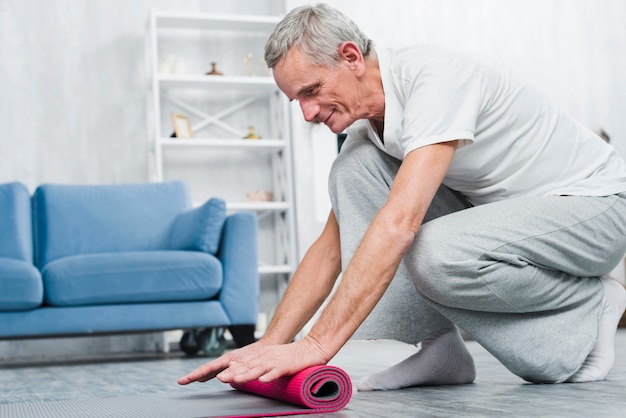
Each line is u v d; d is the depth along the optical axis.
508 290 1.40
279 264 5.26
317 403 1.14
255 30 5.40
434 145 1.32
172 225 4.26
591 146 1.59
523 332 1.46
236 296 3.68
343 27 1.38
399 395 1.38
